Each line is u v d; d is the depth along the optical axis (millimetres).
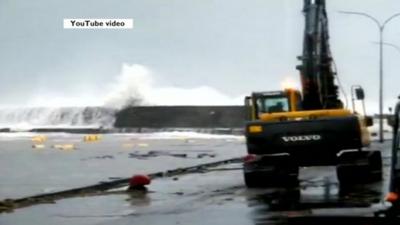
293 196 15930
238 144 53500
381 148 40781
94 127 117875
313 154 18812
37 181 20703
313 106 19922
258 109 20328
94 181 20578
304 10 20375
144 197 16828
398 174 9891
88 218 12984
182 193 17656
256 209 13703
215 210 13781
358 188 17172
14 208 14781
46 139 69500
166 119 115750
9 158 33406
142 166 27531
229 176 23391
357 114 19625
